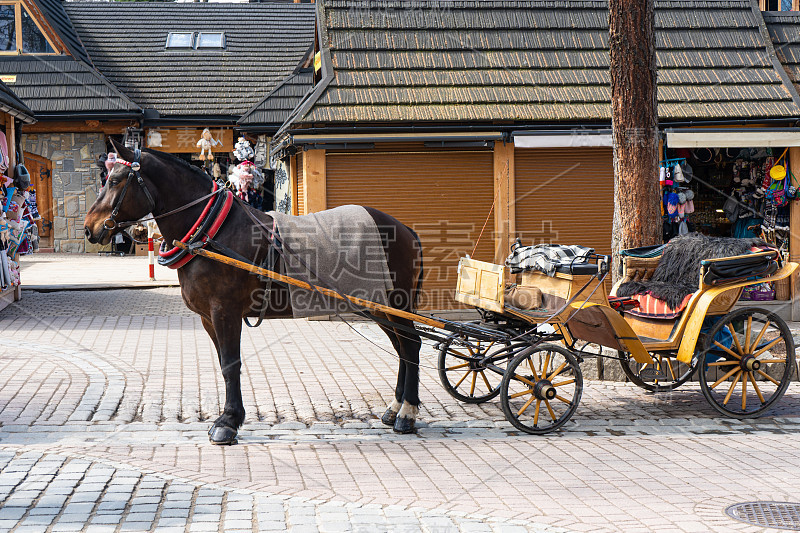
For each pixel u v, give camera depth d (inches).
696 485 209.0
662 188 507.2
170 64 977.5
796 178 505.0
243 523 177.5
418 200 501.7
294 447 244.8
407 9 548.4
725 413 289.6
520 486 207.8
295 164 544.1
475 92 507.5
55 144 896.3
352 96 494.6
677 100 513.3
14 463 219.3
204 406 291.9
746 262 279.4
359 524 177.6
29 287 621.6
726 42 556.1
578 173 511.5
